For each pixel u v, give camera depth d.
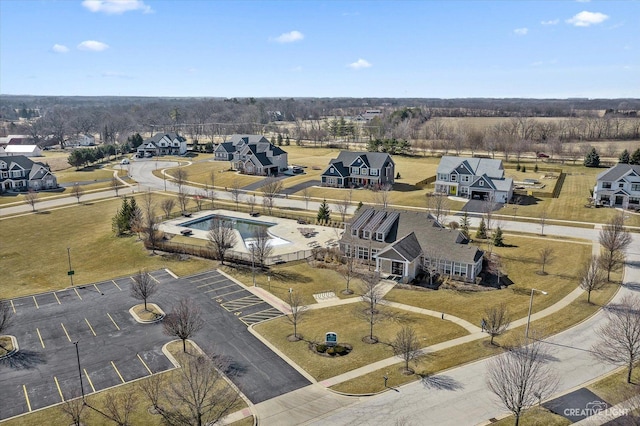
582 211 95.31
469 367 42.22
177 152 187.62
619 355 42.03
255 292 59.84
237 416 36.28
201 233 84.12
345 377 41.19
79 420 35.69
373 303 52.47
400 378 40.84
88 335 49.44
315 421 35.69
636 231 81.56
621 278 61.53
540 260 68.56
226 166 156.00
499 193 103.62
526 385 34.66
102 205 107.62
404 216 70.50
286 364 43.38
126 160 166.25
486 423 34.97
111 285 62.91
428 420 35.53
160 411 36.28
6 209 103.44
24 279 65.50
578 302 54.94
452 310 53.75
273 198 110.50
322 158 170.75
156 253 74.50
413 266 63.38
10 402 38.41
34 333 49.97
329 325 50.84
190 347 46.47
